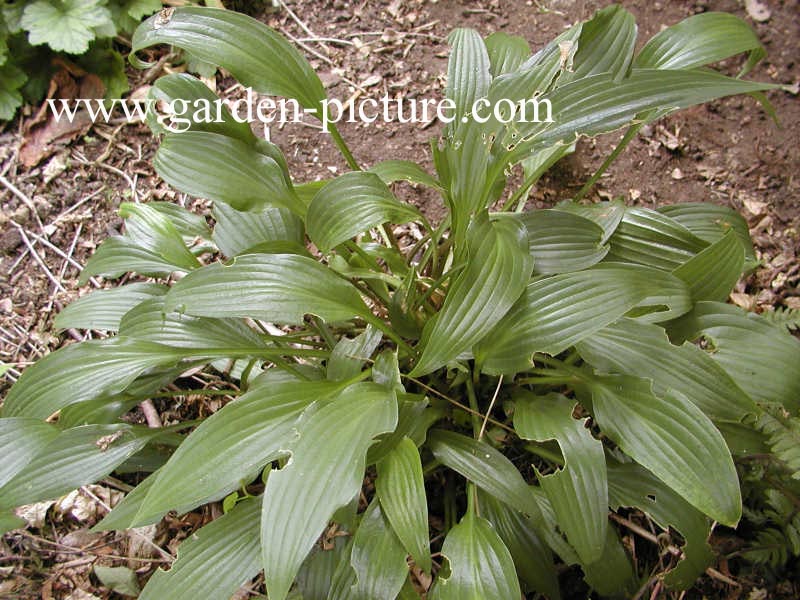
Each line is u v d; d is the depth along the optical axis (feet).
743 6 3.15
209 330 1.92
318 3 3.24
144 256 2.13
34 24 2.68
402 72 3.04
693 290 1.83
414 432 1.76
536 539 1.81
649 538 2.02
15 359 2.46
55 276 2.64
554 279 1.66
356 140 2.88
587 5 3.15
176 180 1.73
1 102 2.81
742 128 2.89
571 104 1.63
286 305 1.66
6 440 1.72
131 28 2.93
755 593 1.95
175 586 1.65
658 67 1.96
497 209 2.62
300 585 1.78
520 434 1.68
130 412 2.38
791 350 1.70
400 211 1.82
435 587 1.64
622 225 2.06
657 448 1.58
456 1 3.22
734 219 2.19
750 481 1.92
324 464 1.42
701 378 1.65
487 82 2.05
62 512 2.18
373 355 2.27
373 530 1.64
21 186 2.82
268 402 1.61
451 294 1.65
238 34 1.73
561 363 1.85
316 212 1.74
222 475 1.49
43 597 2.03
